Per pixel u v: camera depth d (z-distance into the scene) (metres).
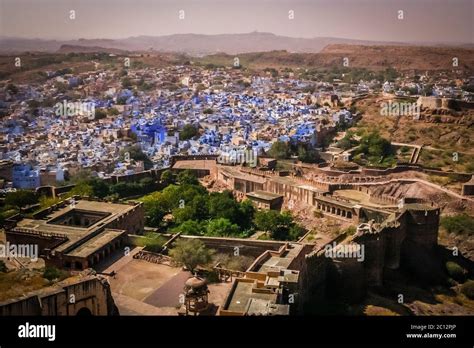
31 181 198.00
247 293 84.56
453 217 159.38
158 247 116.31
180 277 103.00
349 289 109.12
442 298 116.50
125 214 132.12
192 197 164.50
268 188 184.88
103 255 111.69
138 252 113.25
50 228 121.38
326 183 182.12
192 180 198.62
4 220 135.12
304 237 148.12
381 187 185.25
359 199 171.25
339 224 156.50
